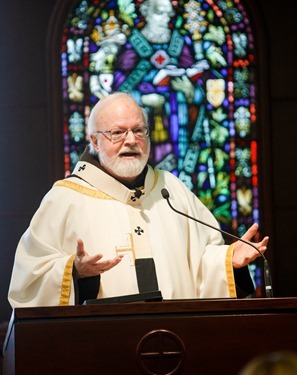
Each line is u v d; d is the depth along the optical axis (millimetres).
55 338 7348
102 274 9398
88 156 10062
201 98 15008
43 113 14867
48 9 15141
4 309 14312
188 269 9664
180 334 7406
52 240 9609
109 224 9695
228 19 15297
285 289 14609
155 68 15039
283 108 15102
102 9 15172
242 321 7453
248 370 4676
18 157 14758
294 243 14750
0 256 14492
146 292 8570
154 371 7359
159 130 14859
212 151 14883
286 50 15242
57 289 9031
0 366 13289
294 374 4652
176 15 15250
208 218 10148
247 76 15141
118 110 9742
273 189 14883
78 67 14984
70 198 9789
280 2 15328
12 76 14953
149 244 9680
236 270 9484
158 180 10125
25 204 14664
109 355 7359
